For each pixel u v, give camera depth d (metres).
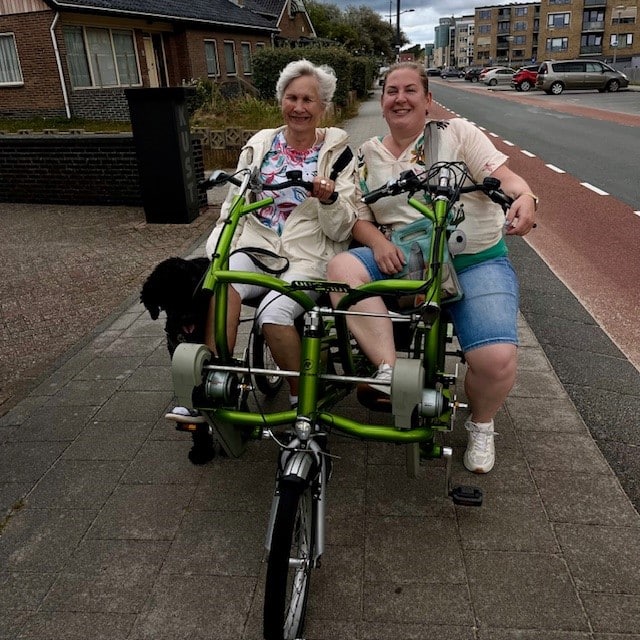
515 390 3.92
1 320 5.56
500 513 2.90
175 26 28.16
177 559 2.72
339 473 3.22
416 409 2.43
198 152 9.24
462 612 2.40
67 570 2.69
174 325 3.04
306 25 48.72
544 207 9.09
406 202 3.04
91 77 23.77
